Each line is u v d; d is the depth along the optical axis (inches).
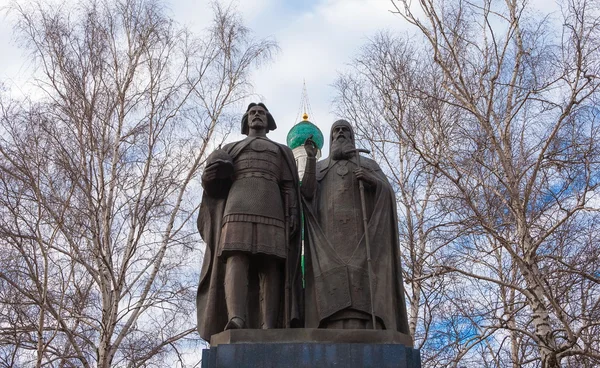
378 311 264.8
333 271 271.4
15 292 512.1
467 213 515.2
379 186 292.2
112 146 616.4
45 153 551.2
